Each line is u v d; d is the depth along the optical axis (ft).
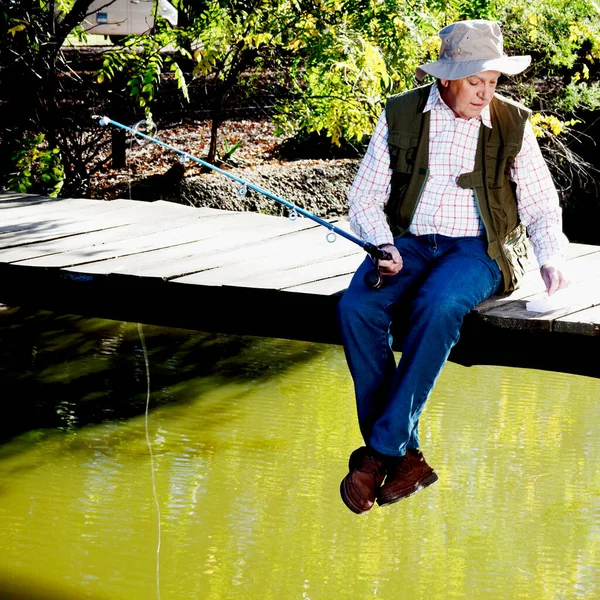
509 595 14.61
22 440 19.33
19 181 30.48
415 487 11.02
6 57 30.50
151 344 24.73
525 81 34.96
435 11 29.48
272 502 17.25
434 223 11.51
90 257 15.80
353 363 11.25
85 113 32.12
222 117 33.68
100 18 33.50
